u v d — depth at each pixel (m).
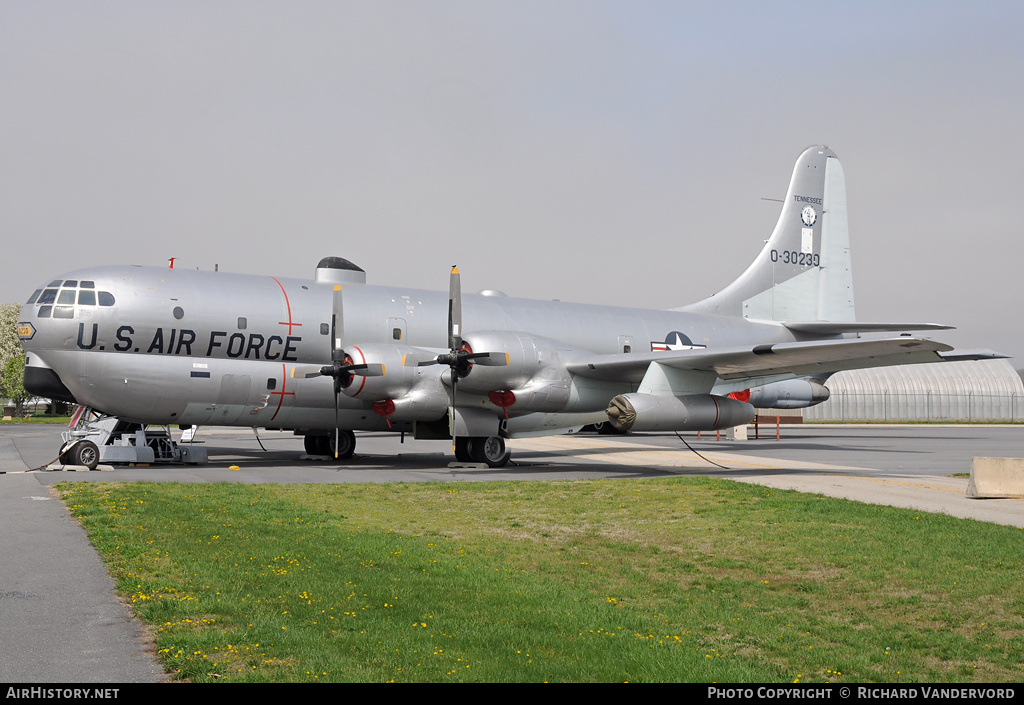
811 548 11.45
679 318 29.02
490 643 7.05
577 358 23.06
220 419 22.53
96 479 18.14
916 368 75.00
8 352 90.75
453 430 22.47
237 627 7.25
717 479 18.78
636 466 24.08
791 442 39.03
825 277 32.75
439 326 24.44
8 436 41.00
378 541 11.38
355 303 23.61
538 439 40.81
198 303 21.73
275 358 22.62
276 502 14.79
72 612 7.64
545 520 13.62
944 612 8.45
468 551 11.11
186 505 13.91
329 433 26.45
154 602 7.89
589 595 8.98
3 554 10.03
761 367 22.27
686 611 8.46
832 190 33.12
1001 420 73.12
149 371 21.22
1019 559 10.72
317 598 8.26
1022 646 7.36
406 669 6.35
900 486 18.31
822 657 7.07
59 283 21.08
